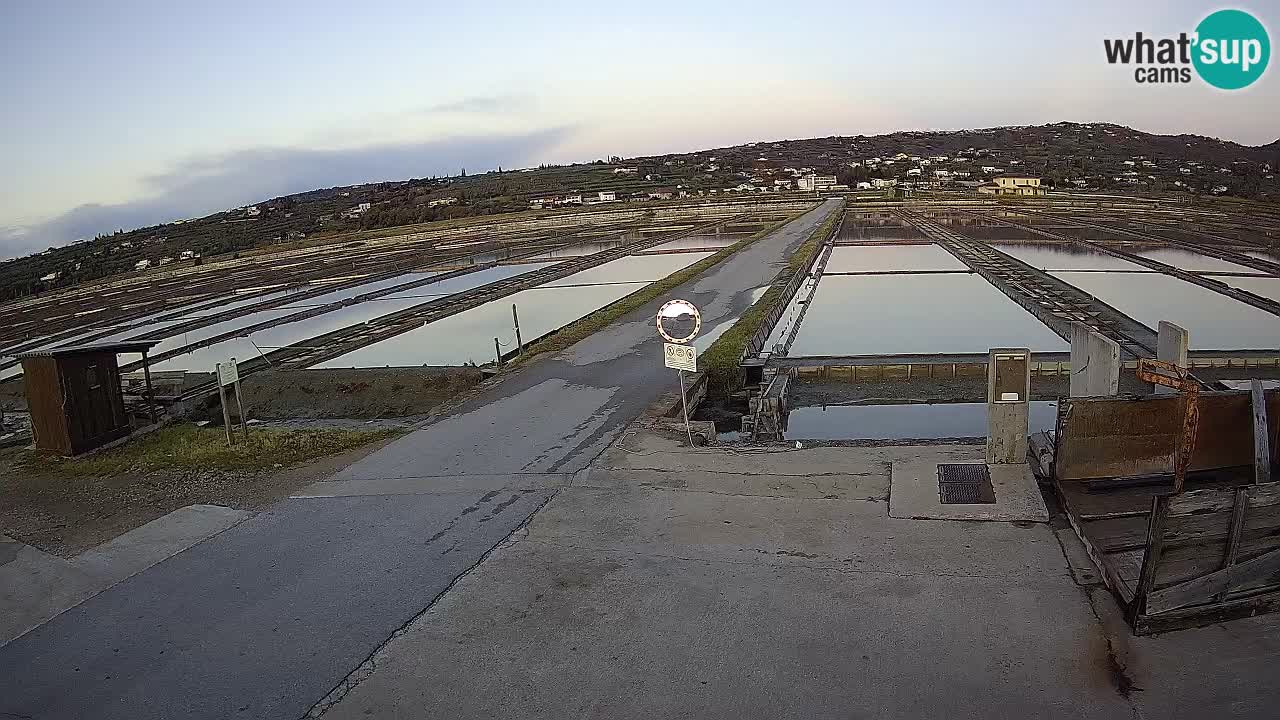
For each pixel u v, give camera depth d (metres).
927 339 21.12
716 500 7.30
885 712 4.24
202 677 4.95
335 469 9.16
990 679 4.46
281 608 5.75
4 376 20.98
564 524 6.99
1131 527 6.07
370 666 4.94
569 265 39.16
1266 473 6.29
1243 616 4.88
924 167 143.50
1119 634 4.80
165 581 6.32
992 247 40.62
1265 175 98.50
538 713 4.39
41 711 4.70
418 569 6.26
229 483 8.94
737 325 18.14
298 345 22.56
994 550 5.92
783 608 5.33
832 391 15.68
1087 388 8.06
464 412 11.55
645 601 5.54
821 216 59.59
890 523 6.50
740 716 4.27
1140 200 70.50
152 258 62.75
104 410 11.20
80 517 8.23
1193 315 22.66
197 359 21.94
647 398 11.84
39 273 58.81
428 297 31.58
